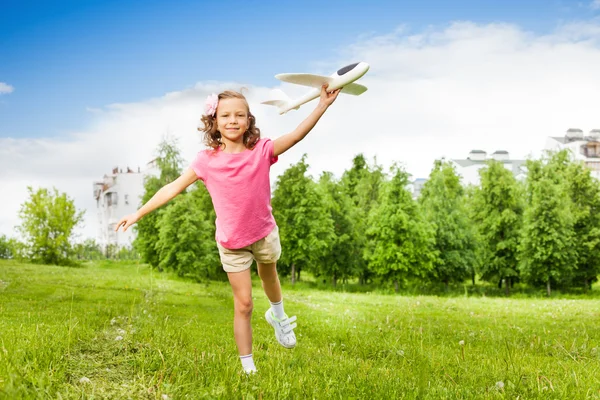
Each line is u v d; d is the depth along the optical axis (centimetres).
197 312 1112
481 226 3953
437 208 3700
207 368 387
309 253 3416
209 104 384
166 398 312
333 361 520
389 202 3419
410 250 3347
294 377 401
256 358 494
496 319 1240
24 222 3994
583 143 7594
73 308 975
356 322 1041
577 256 3666
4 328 566
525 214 3709
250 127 391
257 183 385
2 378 321
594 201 3975
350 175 4988
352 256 3703
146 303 1105
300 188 3453
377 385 396
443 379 458
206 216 3634
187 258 3139
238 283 399
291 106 420
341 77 380
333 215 3709
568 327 1082
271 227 399
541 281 3878
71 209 4097
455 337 864
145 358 393
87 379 341
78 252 4162
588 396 387
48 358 376
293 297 1853
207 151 396
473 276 4009
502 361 563
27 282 1630
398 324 1048
